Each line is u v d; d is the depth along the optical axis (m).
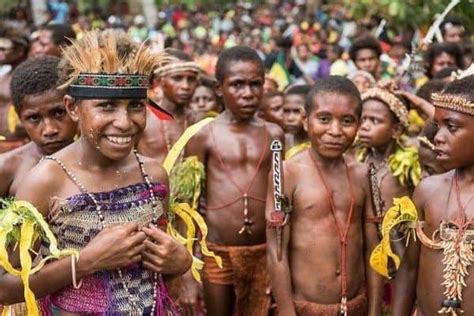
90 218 3.09
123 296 3.14
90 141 3.10
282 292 4.37
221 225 5.61
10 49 8.11
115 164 3.21
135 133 3.13
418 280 3.80
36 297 3.08
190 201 5.40
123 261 3.02
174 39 18.61
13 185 4.12
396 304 3.92
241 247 5.60
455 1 6.07
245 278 5.61
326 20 19.94
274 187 4.34
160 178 3.32
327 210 4.41
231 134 5.70
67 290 3.12
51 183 3.12
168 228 3.44
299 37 17.47
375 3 10.47
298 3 26.20
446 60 7.80
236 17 23.98
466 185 3.68
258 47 19.41
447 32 8.69
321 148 4.39
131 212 3.15
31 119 3.98
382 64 8.92
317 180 4.44
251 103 5.64
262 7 25.89
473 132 3.57
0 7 21.12
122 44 3.10
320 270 4.39
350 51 8.93
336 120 4.35
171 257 3.09
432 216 3.72
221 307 5.62
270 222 4.35
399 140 5.80
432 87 5.93
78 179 3.14
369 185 4.53
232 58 5.66
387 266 4.18
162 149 6.42
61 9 22.62
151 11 23.39
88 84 3.05
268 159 5.70
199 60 13.56
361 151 5.81
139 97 3.11
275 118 7.45
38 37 7.74
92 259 2.97
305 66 15.24
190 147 5.74
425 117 5.76
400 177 5.45
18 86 3.97
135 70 3.08
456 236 3.60
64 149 3.21
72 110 3.20
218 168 5.67
